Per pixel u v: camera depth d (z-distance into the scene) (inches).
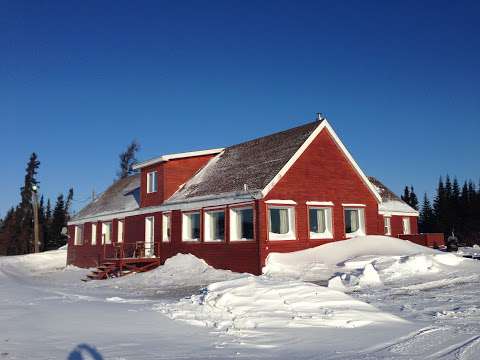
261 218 868.0
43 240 2763.3
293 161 936.3
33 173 2792.8
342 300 441.4
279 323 377.4
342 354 286.4
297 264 850.8
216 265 952.3
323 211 991.0
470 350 287.6
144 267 1090.1
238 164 1074.1
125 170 2578.7
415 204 3361.2
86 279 1070.4
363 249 902.4
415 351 289.6
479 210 2659.9
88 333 350.0
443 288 610.5
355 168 1051.9
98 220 1486.2
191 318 406.9
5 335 340.5
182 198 1081.4
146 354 285.7
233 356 281.4
